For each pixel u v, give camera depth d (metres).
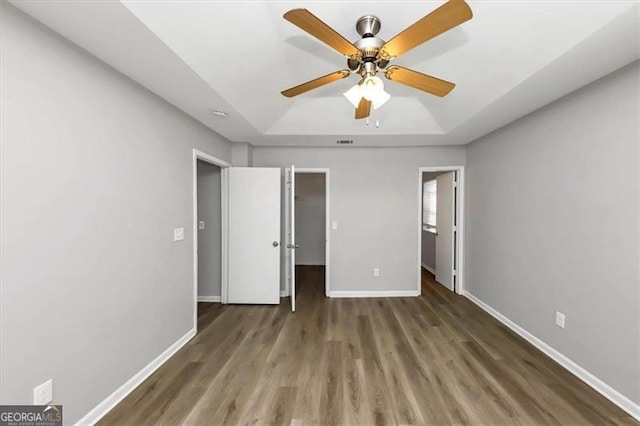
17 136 1.34
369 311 3.67
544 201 2.63
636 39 1.58
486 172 3.67
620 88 1.91
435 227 5.53
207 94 2.33
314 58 2.25
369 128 3.56
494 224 3.48
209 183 4.01
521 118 2.95
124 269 2.03
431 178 5.72
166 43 1.62
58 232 1.54
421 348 2.70
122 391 2.00
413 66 2.33
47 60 1.47
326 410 1.88
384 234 4.30
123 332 2.02
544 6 1.51
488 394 2.03
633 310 1.84
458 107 2.89
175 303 2.65
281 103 3.12
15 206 1.34
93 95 1.75
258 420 1.80
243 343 2.81
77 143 1.65
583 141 2.20
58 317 1.55
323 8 1.63
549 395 2.02
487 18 1.68
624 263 1.89
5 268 1.30
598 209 2.08
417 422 1.78
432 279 5.15
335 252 4.32
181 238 2.74
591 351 2.13
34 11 1.33
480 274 3.82
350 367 2.38
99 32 1.50
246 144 4.00
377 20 1.69
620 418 1.81
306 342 2.83
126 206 2.04
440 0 1.57
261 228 3.89
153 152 2.33
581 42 1.62
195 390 2.09
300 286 4.88
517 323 3.03
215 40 1.79
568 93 2.32
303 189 6.57
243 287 3.91
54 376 1.53
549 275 2.57
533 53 1.83
